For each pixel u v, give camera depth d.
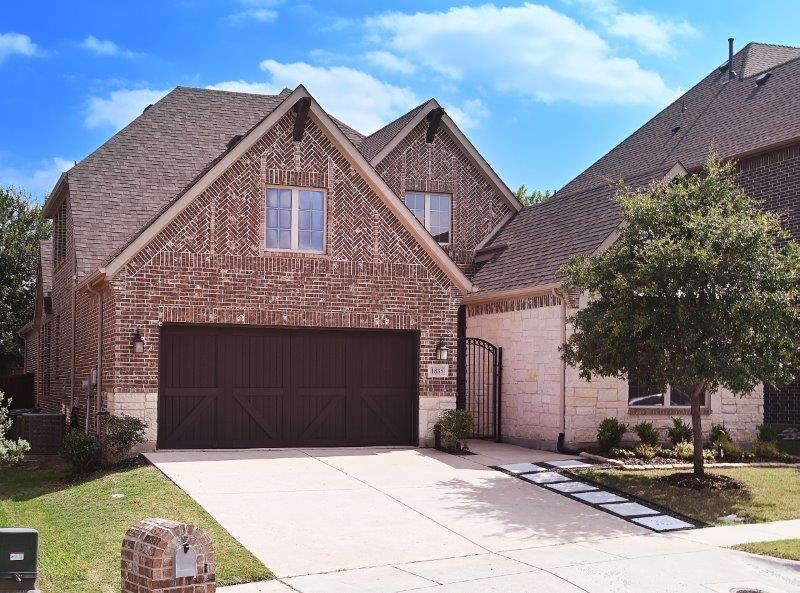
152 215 20.48
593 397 17.88
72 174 20.95
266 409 17.80
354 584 9.12
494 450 18.36
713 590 8.98
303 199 18.14
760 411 19.31
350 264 18.28
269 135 17.81
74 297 21.23
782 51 27.75
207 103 24.14
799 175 20.22
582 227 19.70
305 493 13.41
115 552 10.26
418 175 24.20
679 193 14.73
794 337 13.66
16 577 6.51
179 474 14.51
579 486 14.34
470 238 24.58
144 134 22.48
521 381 19.41
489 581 9.23
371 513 12.32
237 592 8.84
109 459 16.19
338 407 18.38
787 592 8.96
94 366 18.66
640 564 9.93
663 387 14.56
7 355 39.50
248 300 17.47
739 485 14.34
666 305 13.77
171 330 17.16
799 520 12.43
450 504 12.98
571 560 10.11
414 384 18.94
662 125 27.77
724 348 13.68
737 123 23.22
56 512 12.94
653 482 14.59
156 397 16.70
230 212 17.42
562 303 18.08
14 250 38.69
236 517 11.84
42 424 21.23
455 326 19.02
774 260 13.83
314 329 18.20
